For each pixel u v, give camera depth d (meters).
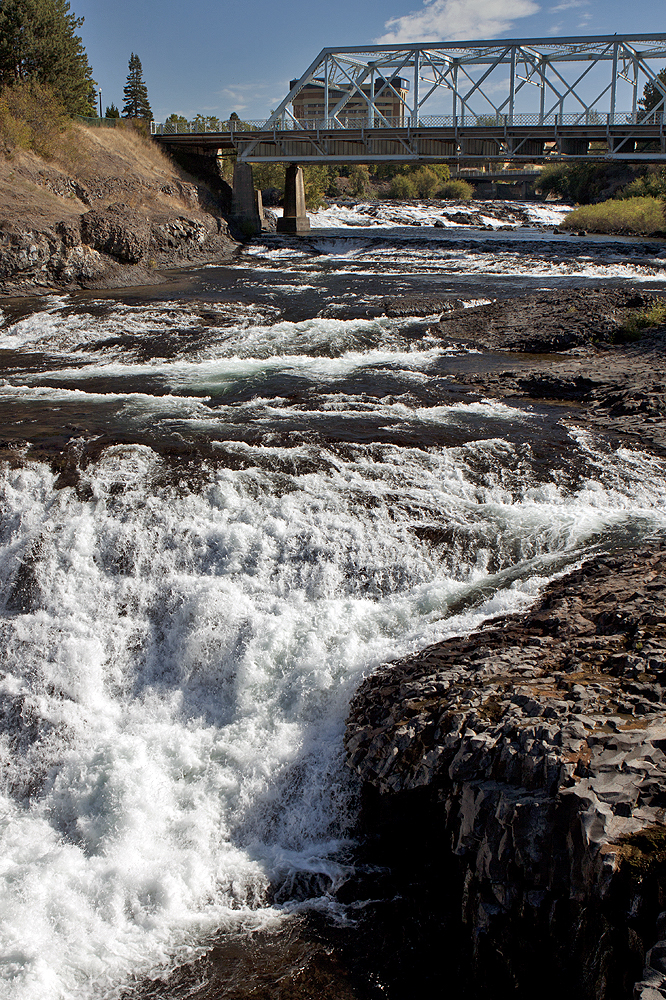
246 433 13.00
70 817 7.18
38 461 11.30
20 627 9.10
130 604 9.28
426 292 26.28
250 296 25.97
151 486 10.67
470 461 12.05
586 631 7.43
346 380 16.80
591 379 16.03
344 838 6.64
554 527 10.20
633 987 4.09
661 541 9.69
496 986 4.94
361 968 5.50
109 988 5.51
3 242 26.25
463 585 9.20
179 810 7.00
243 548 9.69
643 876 4.36
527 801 5.05
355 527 9.98
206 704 8.34
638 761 5.07
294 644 8.37
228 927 5.96
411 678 7.14
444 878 5.65
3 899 6.19
